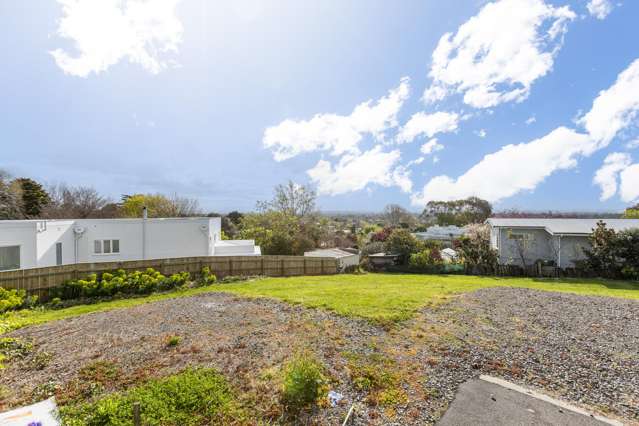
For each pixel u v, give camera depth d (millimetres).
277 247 20766
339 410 3502
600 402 3635
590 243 16172
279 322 6141
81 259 13156
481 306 7371
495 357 4711
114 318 6730
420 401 3676
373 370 4289
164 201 28656
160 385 3838
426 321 6168
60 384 4027
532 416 3373
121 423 3156
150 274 10586
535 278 15586
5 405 3617
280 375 4141
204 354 4770
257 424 3268
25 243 10836
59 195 29375
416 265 19047
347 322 6047
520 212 29016
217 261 12656
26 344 5328
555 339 5375
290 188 25750
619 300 8258
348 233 34656
